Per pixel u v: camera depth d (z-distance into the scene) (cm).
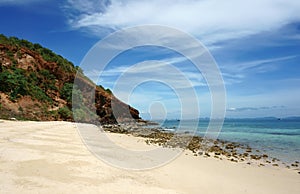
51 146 1395
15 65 4788
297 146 2481
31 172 867
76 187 766
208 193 872
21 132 1981
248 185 1021
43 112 4178
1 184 730
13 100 3906
